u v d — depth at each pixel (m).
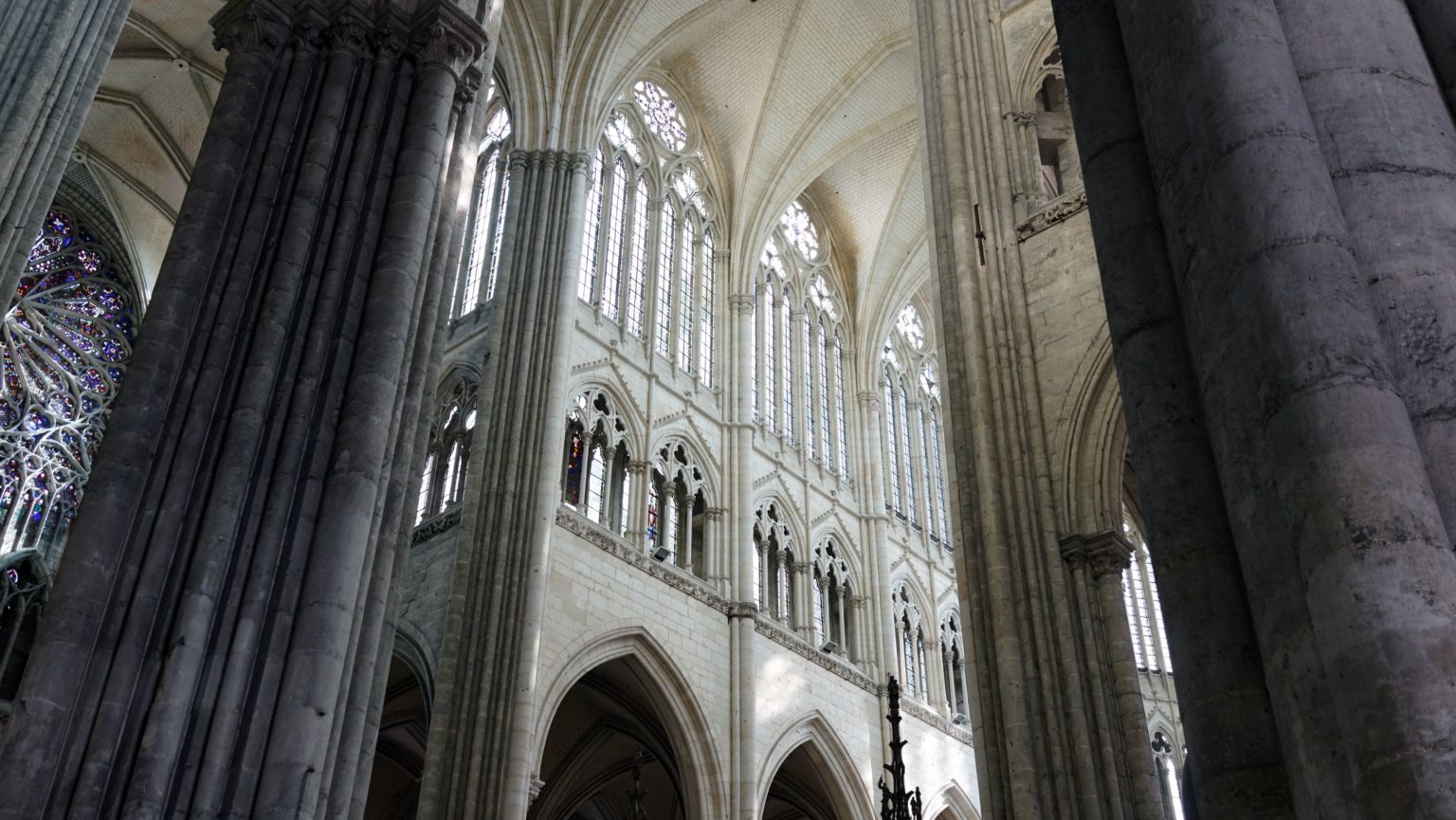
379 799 32.75
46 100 14.02
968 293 19.38
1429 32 5.89
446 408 29.77
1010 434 17.95
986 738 16.02
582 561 26.66
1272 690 4.77
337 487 10.71
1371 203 5.10
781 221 38.81
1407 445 4.43
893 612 35.56
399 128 12.99
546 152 30.36
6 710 30.28
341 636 10.15
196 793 9.10
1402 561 4.16
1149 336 6.16
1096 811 14.91
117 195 37.22
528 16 30.83
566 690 25.23
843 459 37.41
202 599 9.84
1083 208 19.28
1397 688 3.97
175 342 11.12
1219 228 5.26
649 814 33.78
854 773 31.33
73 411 35.09
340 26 13.24
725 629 29.86
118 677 9.41
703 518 31.44
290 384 11.17
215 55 34.06
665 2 32.78
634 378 30.67
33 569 32.72
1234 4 5.62
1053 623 16.39
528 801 22.95
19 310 34.97
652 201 34.19
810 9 34.66
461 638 24.22
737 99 36.47
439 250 13.24
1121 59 6.97
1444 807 3.72
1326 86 5.43
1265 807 4.98
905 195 39.06
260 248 11.88
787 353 37.03
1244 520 5.02
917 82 22.50
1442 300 4.83
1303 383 4.63
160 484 10.43
